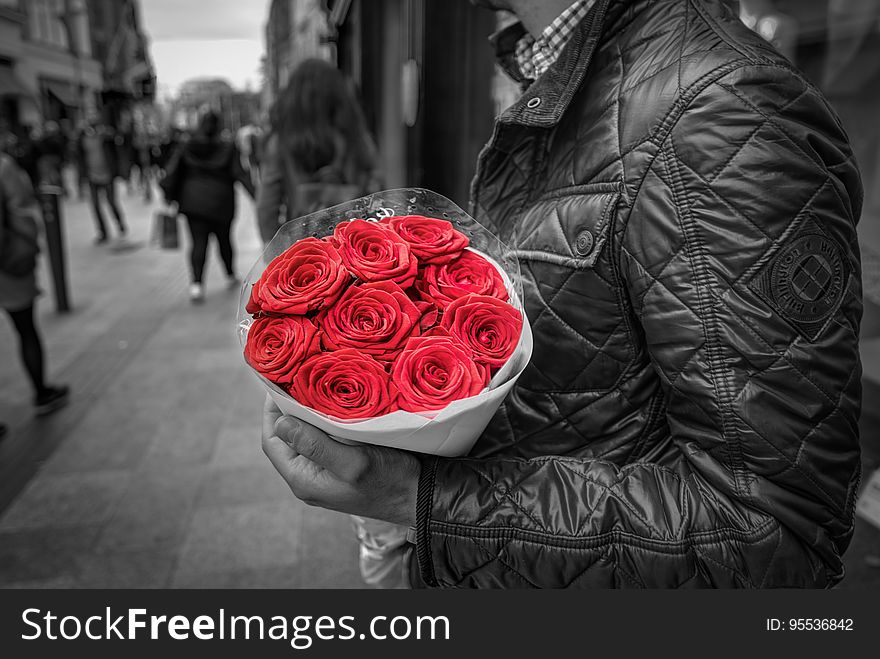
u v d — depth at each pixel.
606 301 0.83
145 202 15.88
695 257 0.72
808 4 3.31
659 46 0.81
